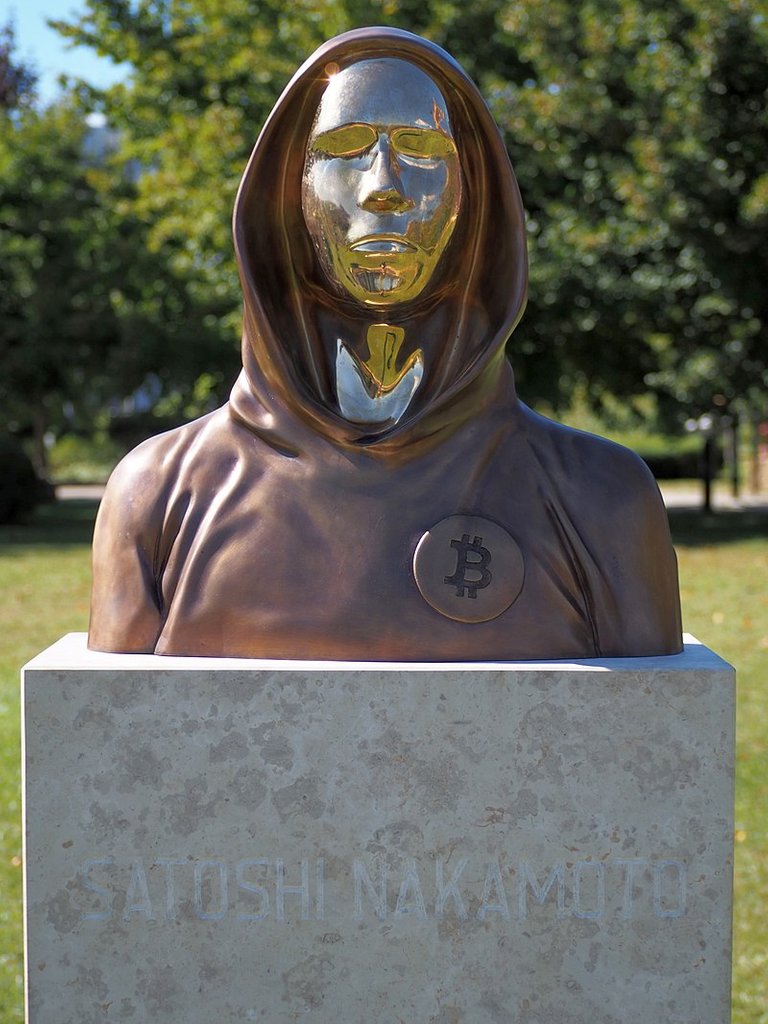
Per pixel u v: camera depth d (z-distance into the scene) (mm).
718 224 12352
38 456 24766
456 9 14586
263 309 2361
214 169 14172
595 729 2197
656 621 2398
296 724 2199
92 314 19906
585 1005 2211
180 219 15109
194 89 16297
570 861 2205
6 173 19766
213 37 15102
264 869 2205
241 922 2209
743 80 12180
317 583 2326
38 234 19938
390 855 2205
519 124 13375
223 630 2338
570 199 13914
